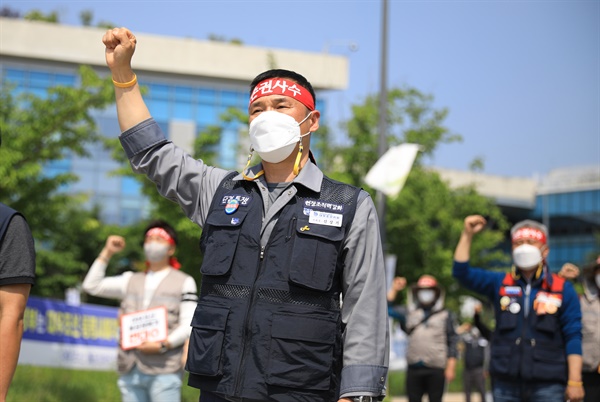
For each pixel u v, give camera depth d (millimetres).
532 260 7285
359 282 3566
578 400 7117
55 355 16438
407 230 27281
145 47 51688
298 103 3791
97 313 17234
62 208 18016
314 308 3443
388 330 3627
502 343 7371
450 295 29656
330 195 3645
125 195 49656
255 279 3498
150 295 7715
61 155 18234
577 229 70812
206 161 21312
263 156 3680
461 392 26375
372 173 16875
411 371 12234
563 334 7258
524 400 7281
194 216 3861
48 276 38469
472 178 62719
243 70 52812
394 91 25922
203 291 3598
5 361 3697
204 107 52969
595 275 9484
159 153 3795
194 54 52219
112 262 40562
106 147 20062
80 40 50312
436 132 26266
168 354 7543
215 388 3408
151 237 7887
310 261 3475
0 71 50062
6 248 3773
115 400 15180
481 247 30828
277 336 3373
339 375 3539
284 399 3340
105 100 17812
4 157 16547
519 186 66500
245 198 3668
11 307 3754
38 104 17625
